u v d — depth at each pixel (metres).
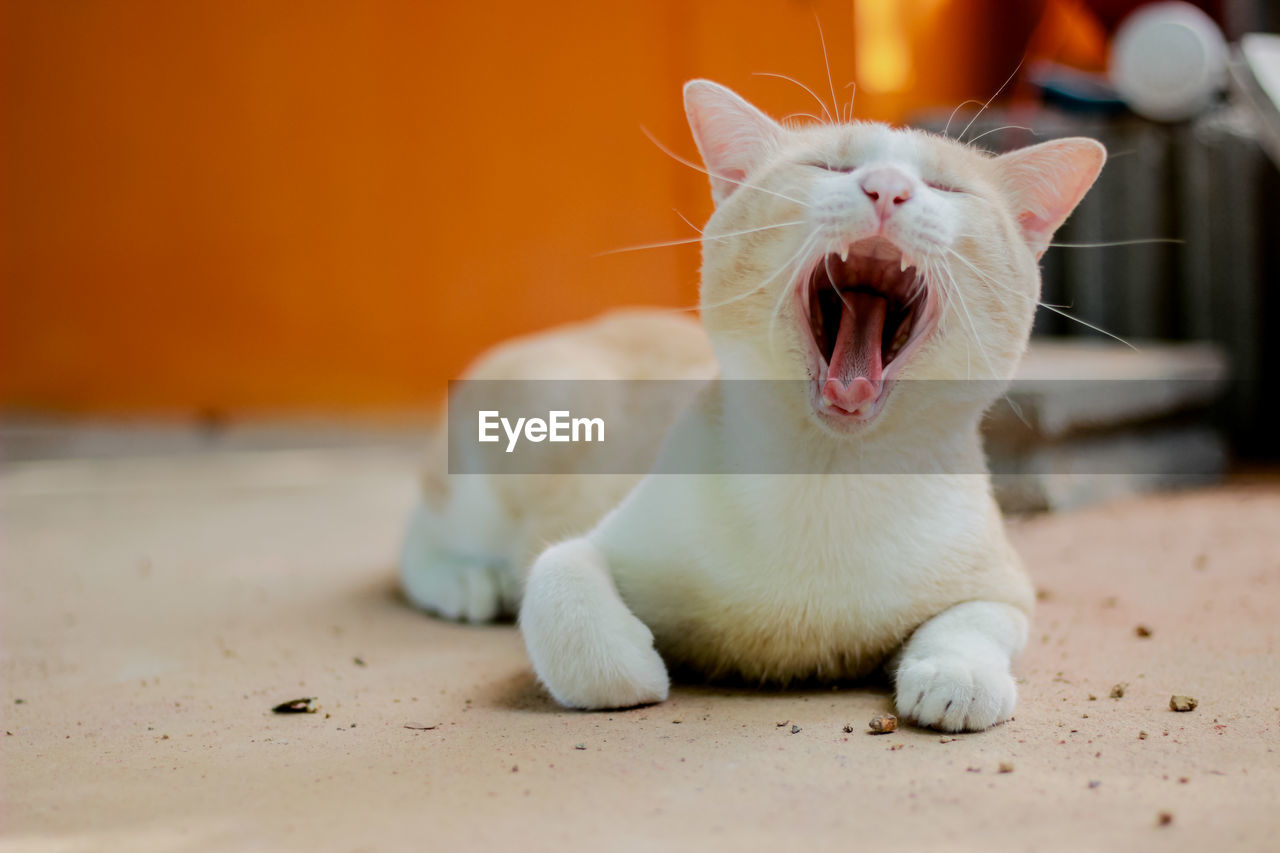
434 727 0.58
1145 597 0.79
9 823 0.49
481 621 0.78
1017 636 0.61
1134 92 1.44
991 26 1.76
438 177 1.86
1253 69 1.19
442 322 1.87
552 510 0.77
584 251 1.79
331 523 1.21
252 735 0.58
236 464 1.70
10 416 1.89
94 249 1.92
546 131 1.80
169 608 0.83
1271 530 0.98
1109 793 0.49
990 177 0.63
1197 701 0.58
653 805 0.48
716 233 0.63
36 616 0.80
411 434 1.84
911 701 0.56
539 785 0.50
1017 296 0.62
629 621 0.60
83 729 0.59
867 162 0.61
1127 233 1.46
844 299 0.63
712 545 0.60
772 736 0.55
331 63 1.87
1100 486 1.15
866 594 0.60
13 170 1.93
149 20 1.89
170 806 0.50
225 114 1.89
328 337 1.90
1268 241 1.50
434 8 1.84
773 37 1.57
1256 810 0.47
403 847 0.46
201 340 1.92
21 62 1.92
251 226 1.90
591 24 1.75
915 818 0.47
